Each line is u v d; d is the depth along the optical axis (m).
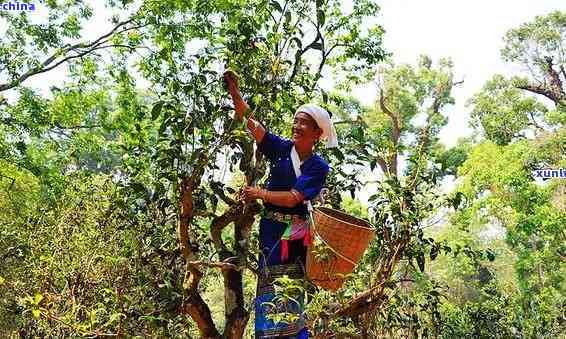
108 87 12.56
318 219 3.39
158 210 4.79
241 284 4.80
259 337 3.57
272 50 4.68
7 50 11.98
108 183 5.61
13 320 7.20
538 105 28.66
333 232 3.36
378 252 5.32
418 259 5.18
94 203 5.60
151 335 4.39
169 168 4.28
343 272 3.42
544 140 21.72
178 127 4.20
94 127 12.47
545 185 20.94
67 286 5.02
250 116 3.81
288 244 3.52
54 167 11.75
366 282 5.07
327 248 3.33
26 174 12.01
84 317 4.80
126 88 12.17
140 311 4.36
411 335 7.76
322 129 3.58
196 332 5.55
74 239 5.36
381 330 7.01
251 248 4.25
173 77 4.57
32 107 11.98
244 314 4.71
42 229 6.29
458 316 15.10
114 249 5.04
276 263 3.56
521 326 15.59
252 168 4.50
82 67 12.38
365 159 5.12
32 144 12.10
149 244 4.83
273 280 3.55
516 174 20.69
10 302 6.85
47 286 5.38
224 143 4.14
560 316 17.20
